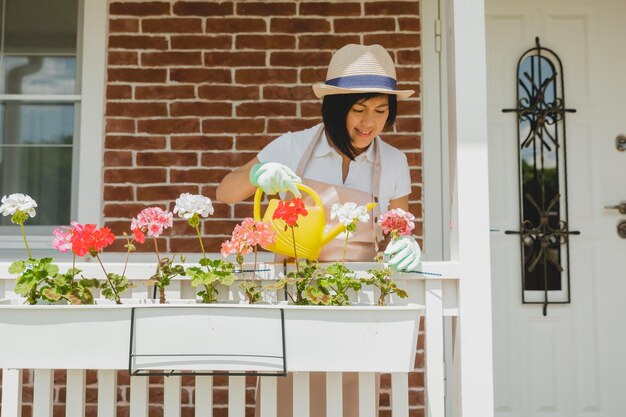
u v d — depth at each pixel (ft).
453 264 5.32
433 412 5.37
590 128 9.74
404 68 9.59
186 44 9.70
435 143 9.54
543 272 9.59
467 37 5.40
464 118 5.35
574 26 9.82
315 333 4.54
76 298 4.83
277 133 9.62
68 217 9.86
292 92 9.65
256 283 5.47
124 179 9.57
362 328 4.55
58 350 4.57
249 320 4.54
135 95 9.65
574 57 9.79
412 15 9.64
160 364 4.52
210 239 9.50
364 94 5.91
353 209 4.98
